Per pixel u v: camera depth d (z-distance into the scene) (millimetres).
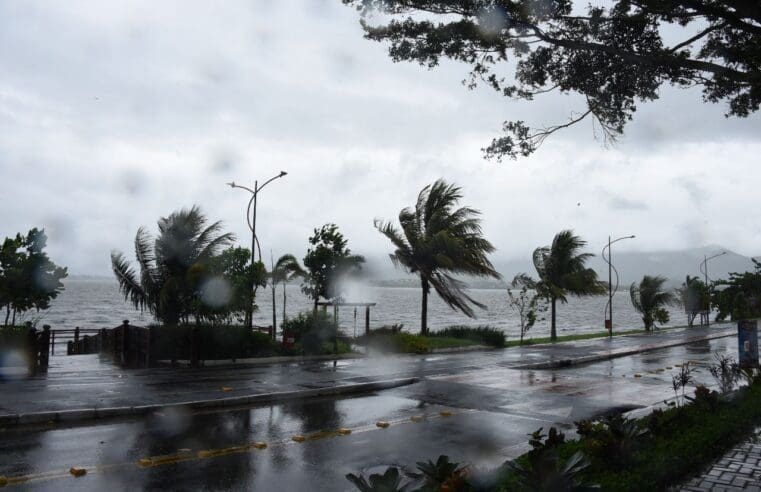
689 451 7758
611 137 9562
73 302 111188
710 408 10797
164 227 26000
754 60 9219
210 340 22578
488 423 11844
